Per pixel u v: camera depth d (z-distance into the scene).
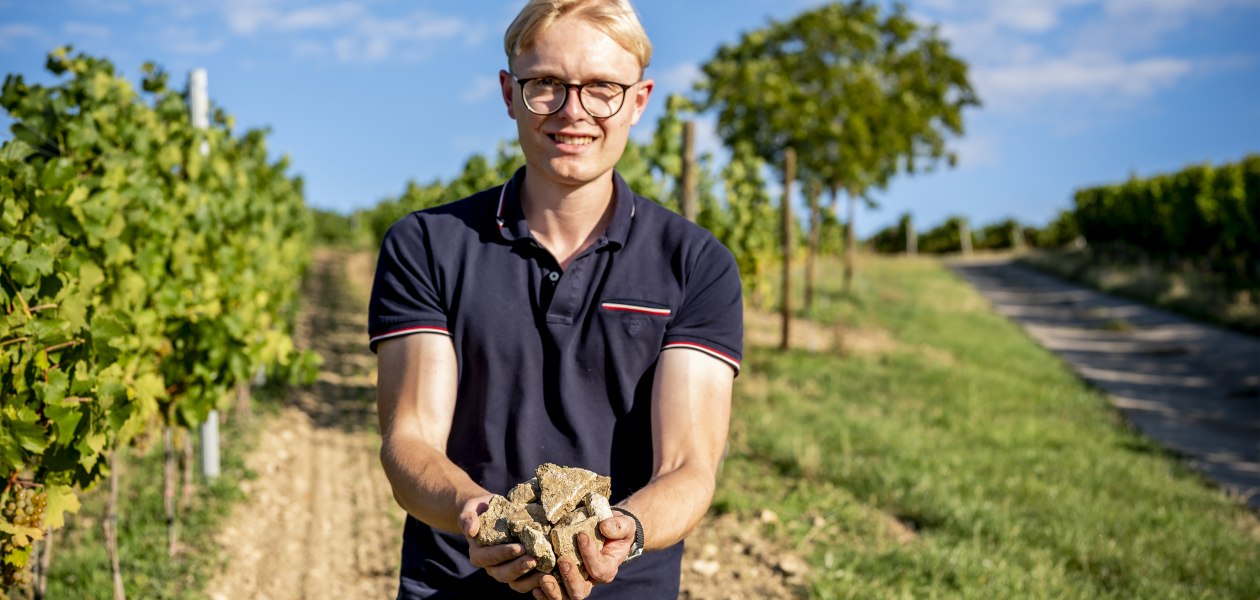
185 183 5.52
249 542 5.09
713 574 4.57
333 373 10.49
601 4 1.56
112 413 2.89
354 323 15.30
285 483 6.25
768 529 5.20
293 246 11.48
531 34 1.54
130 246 4.16
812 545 4.96
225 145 7.45
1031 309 23.16
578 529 1.28
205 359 4.62
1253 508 6.48
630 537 1.33
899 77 20.27
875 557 4.70
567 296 1.59
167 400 4.48
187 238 5.16
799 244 19.19
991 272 36.06
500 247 1.62
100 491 5.36
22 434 2.41
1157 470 7.09
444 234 1.64
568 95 1.54
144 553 4.56
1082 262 33.72
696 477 1.50
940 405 9.20
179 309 4.37
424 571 1.62
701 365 1.61
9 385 2.53
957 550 4.69
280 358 5.70
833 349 12.57
